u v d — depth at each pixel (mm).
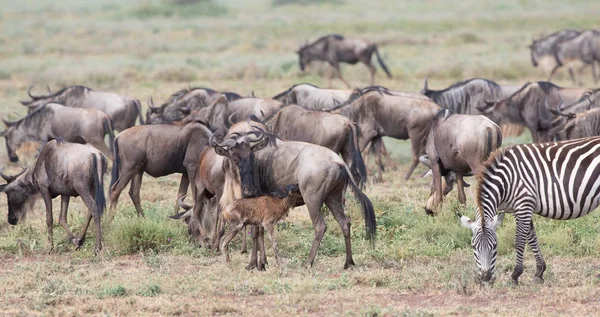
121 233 35688
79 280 30719
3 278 30953
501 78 92688
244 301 27328
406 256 33281
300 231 37875
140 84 89625
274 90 83688
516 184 28141
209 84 89312
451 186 41562
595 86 88250
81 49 127125
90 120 50594
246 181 31375
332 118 39625
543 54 95375
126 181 39250
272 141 32031
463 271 29594
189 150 38438
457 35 131875
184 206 37406
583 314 25062
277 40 139000
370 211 31375
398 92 54125
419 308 26172
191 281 29891
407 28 151250
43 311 26531
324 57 92562
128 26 168500
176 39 145125
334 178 30922
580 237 35156
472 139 36812
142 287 29141
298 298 27203
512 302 26656
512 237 34250
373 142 49688
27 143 52219
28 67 102562
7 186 37344
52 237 36344
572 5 191750
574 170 27828
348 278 29922
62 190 35688
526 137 59531
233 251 35438
